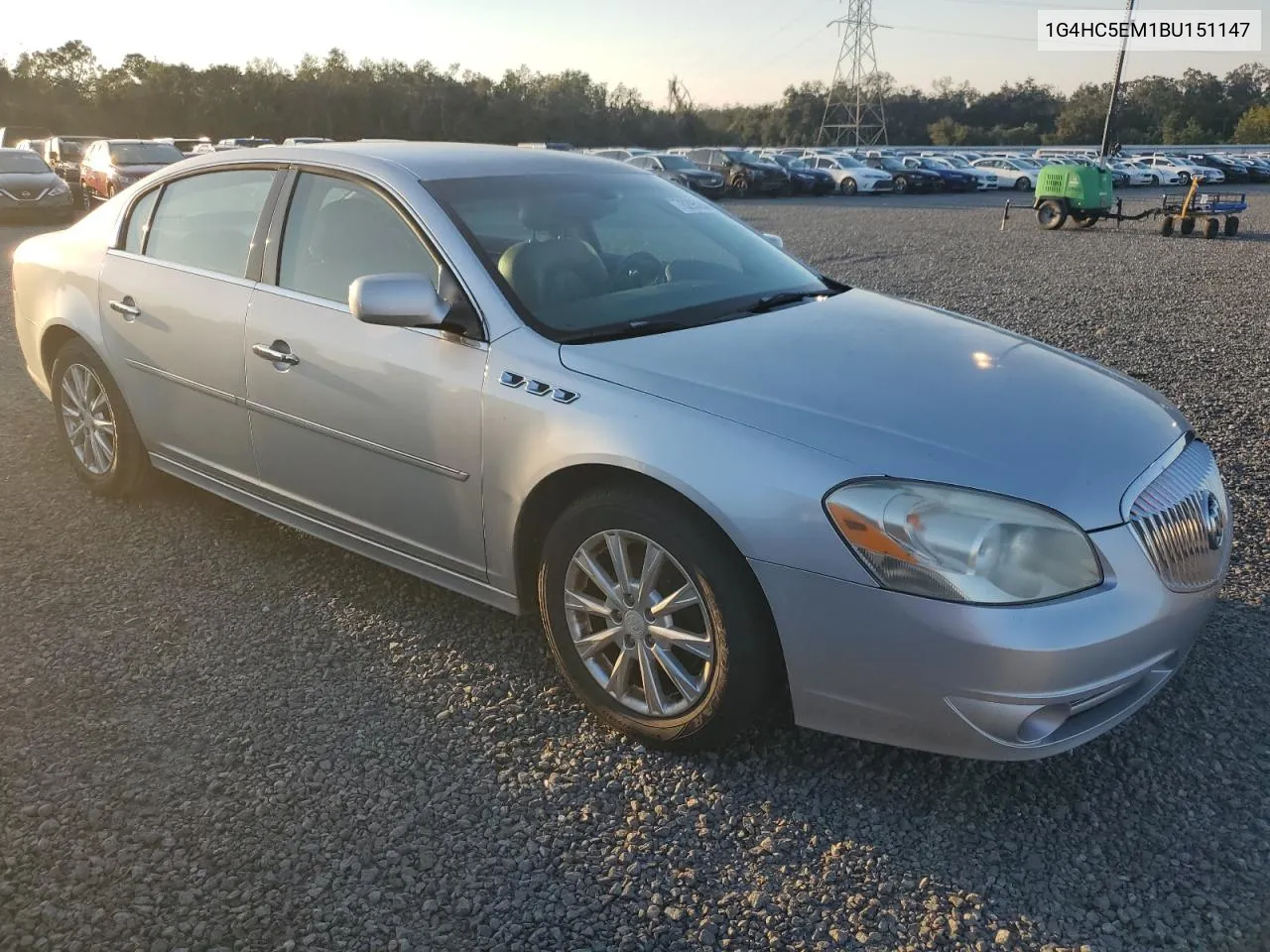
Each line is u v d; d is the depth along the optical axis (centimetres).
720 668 259
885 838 247
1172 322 916
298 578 385
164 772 271
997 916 222
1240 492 465
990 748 236
